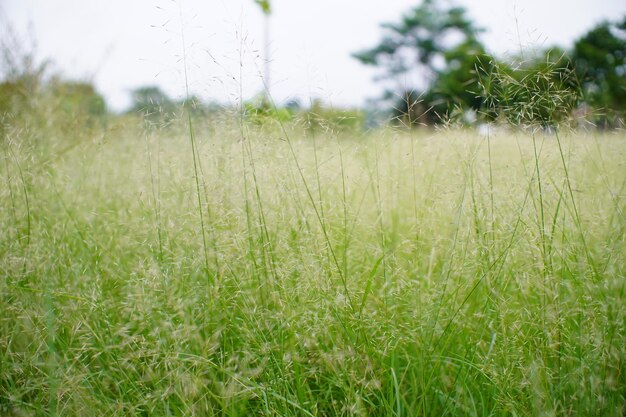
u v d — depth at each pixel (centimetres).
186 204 298
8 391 219
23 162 319
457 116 320
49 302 231
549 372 209
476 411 203
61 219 337
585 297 230
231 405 204
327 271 248
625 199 275
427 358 213
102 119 539
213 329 240
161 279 244
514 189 268
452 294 237
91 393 208
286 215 274
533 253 240
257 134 292
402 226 331
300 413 203
